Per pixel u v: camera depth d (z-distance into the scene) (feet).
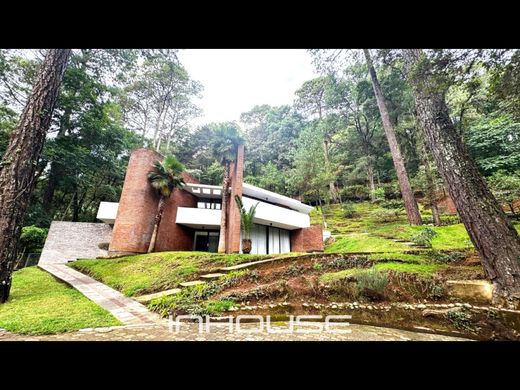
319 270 23.58
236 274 23.41
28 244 50.88
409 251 24.53
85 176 66.28
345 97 81.87
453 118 37.76
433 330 12.82
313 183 66.03
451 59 13.21
